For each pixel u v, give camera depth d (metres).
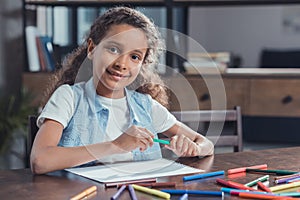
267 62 5.99
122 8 1.28
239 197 1.08
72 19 3.64
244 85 3.20
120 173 1.26
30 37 3.32
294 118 4.88
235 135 1.83
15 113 3.22
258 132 4.96
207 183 1.19
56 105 1.39
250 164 1.40
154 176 1.25
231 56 4.46
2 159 3.35
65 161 1.28
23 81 3.29
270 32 6.68
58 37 3.61
